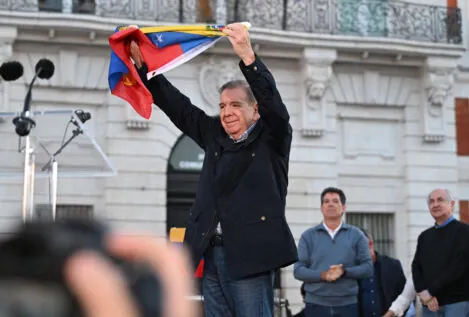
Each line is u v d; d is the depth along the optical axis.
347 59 19.47
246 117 3.72
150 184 17.95
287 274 18.28
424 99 20.12
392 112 20.22
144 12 18.09
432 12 20.08
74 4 17.77
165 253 0.80
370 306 8.16
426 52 19.62
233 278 3.63
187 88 18.45
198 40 4.08
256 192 3.68
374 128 20.06
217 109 18.45
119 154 17.86
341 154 19.73
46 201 8.26
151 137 18.09
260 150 3.72
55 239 0.73
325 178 19.33
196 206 3.81
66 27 17.11
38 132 7.67
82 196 17.66
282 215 3.69
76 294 0.71
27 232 0.73
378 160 19.98
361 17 19.55
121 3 18.00
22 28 17.17
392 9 19.83
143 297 0.75
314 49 18.88
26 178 7.59
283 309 8.40
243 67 3.58
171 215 18.34
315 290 7.32
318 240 7.49
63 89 17.77
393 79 20.17
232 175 3.70
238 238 3.63
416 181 19.98
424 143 20.17
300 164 19.19
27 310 0.70
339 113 19.70
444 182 20.19
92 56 17.98
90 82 17.91
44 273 0.71
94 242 0.75
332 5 19.36
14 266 0.71
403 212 19.98
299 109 19.34
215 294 3.78
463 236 7.32
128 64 3.98
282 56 19.08
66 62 17.75
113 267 0.74
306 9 19.19
